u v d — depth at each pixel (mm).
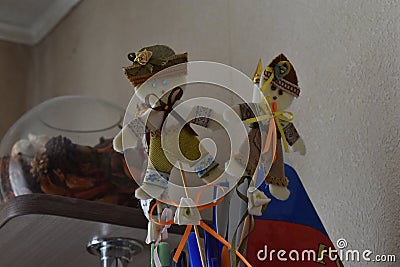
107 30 1686
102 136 1115
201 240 769
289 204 797
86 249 968
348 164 928
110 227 876
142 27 1544
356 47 956
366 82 926
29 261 1022
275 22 1137
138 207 970
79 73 1778
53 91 1902
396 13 902
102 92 1645
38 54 2025
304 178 997
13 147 1084
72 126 1134
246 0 1223
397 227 833
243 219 742
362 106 925
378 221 863
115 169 1060
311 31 1051
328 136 973
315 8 1053
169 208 755
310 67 1036
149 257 1012
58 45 1916
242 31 1215
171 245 920
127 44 1588
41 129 1105
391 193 851
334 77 984
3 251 972
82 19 1814
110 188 1048
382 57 909
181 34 1397
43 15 1970
